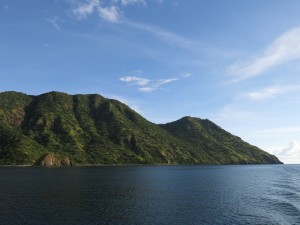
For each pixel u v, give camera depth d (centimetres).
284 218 5666
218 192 9250
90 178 13688
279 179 14688
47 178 13225
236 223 5306
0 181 11712
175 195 8488
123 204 6931
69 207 6494
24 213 5850
